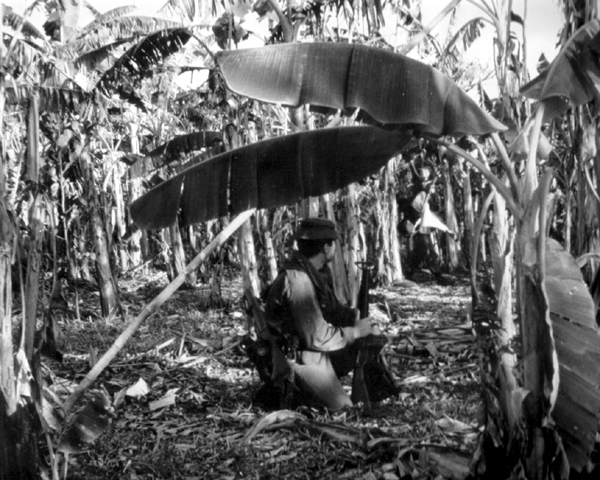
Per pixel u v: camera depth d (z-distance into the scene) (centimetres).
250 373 847
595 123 551
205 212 528
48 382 798
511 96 591
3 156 478
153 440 609
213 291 1350
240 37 1043
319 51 434
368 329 655
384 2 1072
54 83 1062
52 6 1338
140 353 966
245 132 1060
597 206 560
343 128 509
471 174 1286
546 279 446
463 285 1590
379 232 1622
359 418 630
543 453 439
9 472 448
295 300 651
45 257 650
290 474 518
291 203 517
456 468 486
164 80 1491
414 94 418
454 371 794
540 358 436
